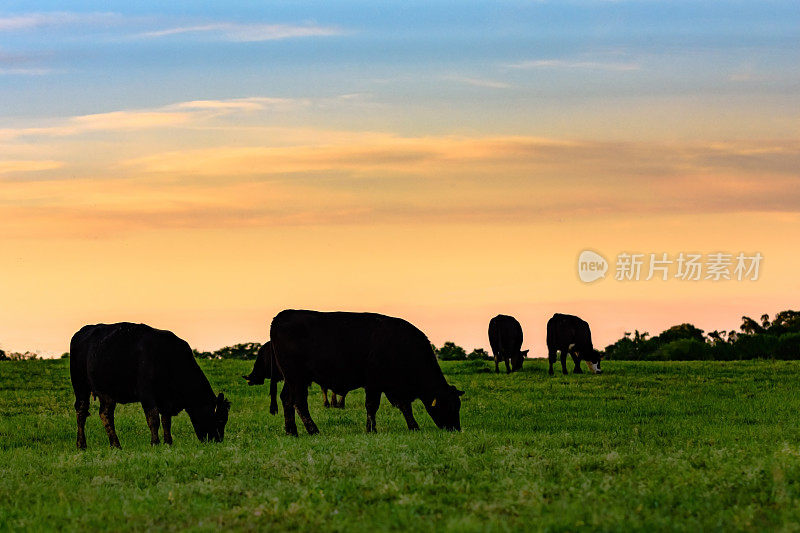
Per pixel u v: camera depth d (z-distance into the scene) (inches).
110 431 651.5
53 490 449.1
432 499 393.1
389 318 714.2
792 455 471.2
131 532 358.9
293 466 486.0
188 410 669.9
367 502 394.9
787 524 321.4
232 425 780.6
